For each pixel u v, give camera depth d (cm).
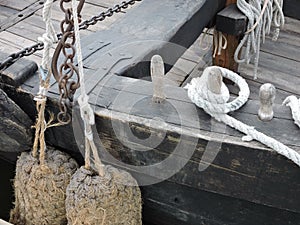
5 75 180
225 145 162
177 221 203
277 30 284
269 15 267
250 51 272
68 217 179
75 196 173
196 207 191
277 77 282
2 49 261
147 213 207
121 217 179
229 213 187
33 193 184
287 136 161
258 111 167
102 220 175
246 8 256
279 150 157
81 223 175
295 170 160
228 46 272
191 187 183
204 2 235
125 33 208
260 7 260
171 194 191
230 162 166
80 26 210
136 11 223
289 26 324
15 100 184
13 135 184
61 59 190
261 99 163
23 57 191
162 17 219
